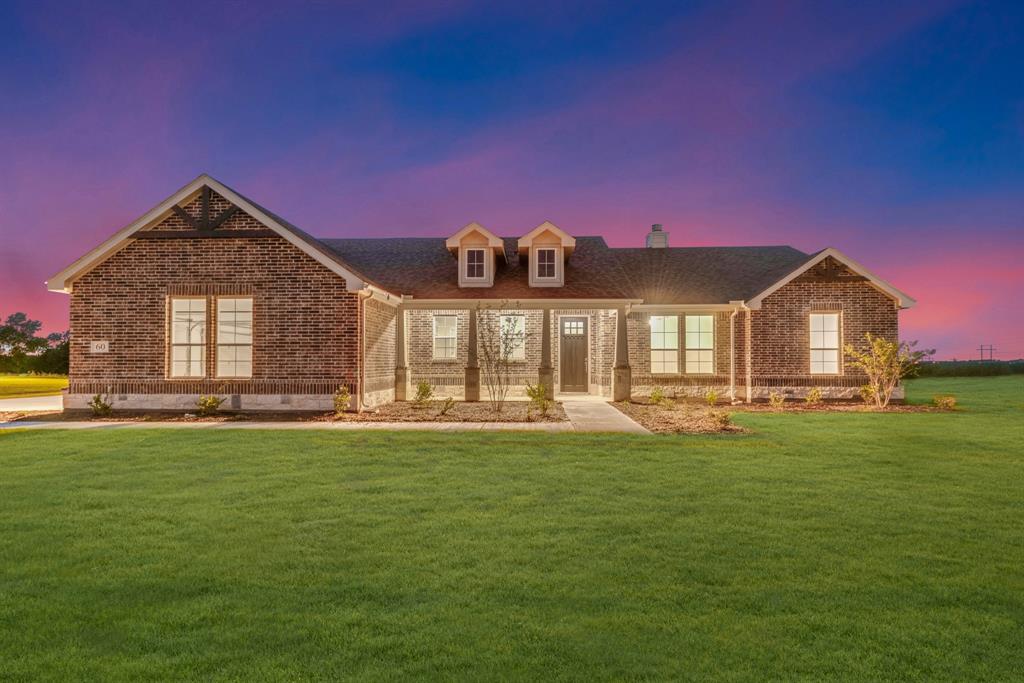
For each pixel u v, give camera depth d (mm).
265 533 5922
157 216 16406
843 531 6016
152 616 4129
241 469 8875
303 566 5062
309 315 16297
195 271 16484
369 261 23203
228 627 3979
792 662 3572
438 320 22406
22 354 45375
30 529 6051
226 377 16578
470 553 5371
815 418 15125
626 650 3701
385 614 4164
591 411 16688
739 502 7090
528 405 17984
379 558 5246
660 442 11195
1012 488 7781
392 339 20094
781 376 19859
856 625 4039
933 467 9078
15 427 13344
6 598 4430
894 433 12430
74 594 4504
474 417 15297
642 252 25172
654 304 20484
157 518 6426
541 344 21859
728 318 20953
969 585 4691
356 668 3479
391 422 14375
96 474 8555
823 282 19859
